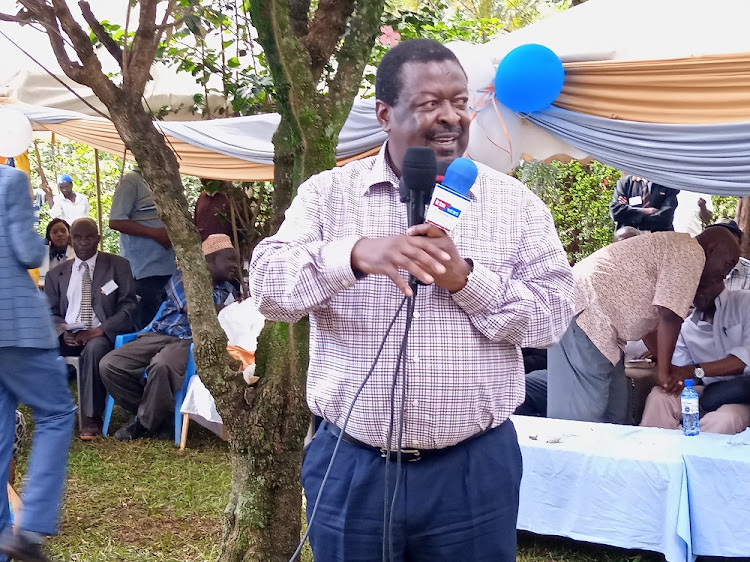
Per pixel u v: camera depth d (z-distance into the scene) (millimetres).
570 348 4902
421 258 1679
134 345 6883
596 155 4711
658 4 4777
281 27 2793
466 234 1975
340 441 1986
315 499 2064
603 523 4039
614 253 4930
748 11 4508
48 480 2107
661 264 4844
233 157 7090
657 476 3896
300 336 3180
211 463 6164
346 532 1991
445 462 1963
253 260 1979
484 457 1986
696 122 4398
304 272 1818
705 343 5230
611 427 4578
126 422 7430
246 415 3195
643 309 4875
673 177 4551
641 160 4602
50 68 8195
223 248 6930
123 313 7289
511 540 2010
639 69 4453
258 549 3141
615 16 4812
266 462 3168
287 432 3176
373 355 1930
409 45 1973
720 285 5188
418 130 1924
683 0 4750
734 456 3824
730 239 5098
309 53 3041
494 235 2002
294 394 3178
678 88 4398
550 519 4184
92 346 6965
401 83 1938
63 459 2158
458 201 1688
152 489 5496
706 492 3801
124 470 5957
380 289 1923
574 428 4574
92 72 3076
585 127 4684
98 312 7328
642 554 4266
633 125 4547
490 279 1841
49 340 2135
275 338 3225
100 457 6281
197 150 7137
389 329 1848
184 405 6500
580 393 4914
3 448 2096
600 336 4824
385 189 2016
